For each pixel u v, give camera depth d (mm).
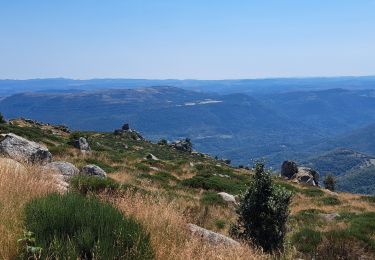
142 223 6363
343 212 24547
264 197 11930
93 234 4926
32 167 10945
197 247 6449
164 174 32250
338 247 13352
